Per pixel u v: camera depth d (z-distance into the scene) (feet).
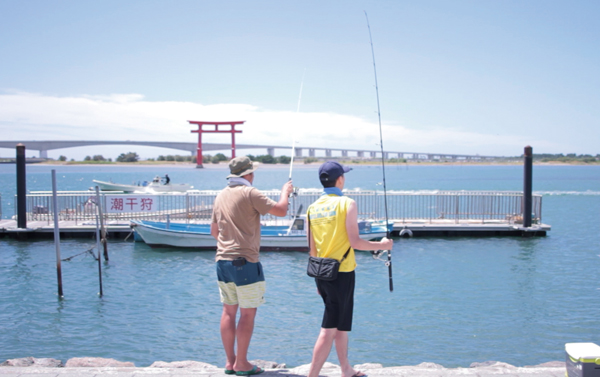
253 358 28.81
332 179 14.83
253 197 15.17
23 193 73.36
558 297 42.39
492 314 37.45
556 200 160.35
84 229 74.13
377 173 596.70
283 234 66.69
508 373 15.34
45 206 94.63
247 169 15.97
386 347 30.63
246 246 15.29
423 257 60.49
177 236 65.72
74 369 15.70
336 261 14.02
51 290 44.73
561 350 30.30
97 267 54.95
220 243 15.64
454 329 34.04
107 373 15.31
